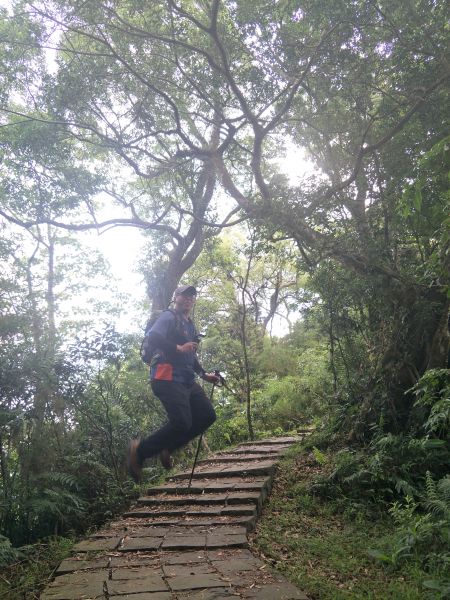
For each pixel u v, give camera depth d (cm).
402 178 659
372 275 645
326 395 860
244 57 768
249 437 966
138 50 807
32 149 849
